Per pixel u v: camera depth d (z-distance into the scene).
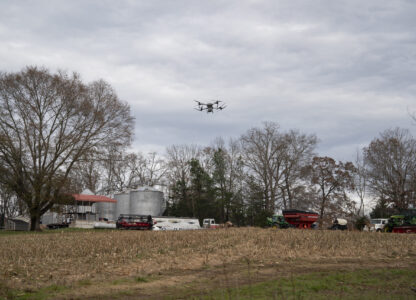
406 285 14.34
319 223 67.06
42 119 48.44
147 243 26.31
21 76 47.97
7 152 47.47
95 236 32.34
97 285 14.70
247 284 14.78
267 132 71.44
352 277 15.79
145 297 13.07
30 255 21.00
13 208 83.88
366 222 51.34
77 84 50.22
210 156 85.94
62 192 48.75
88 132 50.28
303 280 15.31
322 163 69.62
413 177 58.75
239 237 29.25
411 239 28.86
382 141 62.72
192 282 15.39
